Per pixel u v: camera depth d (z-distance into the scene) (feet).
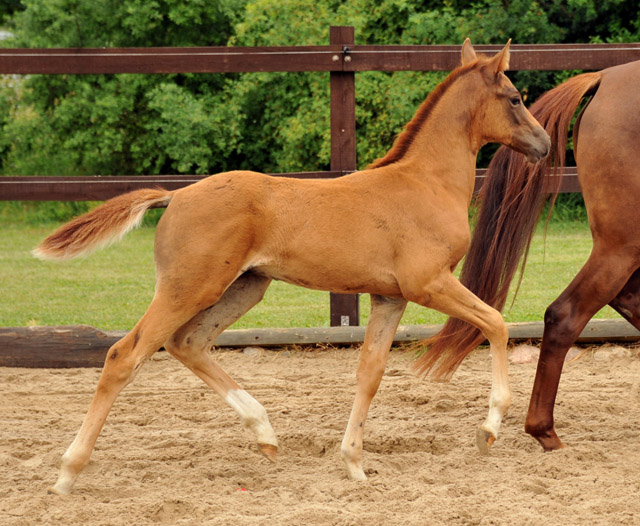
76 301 40.81
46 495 15.84
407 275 16.49
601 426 20.59
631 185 18.02
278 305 39.19
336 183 16.72
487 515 14.75
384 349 17.42
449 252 16.72
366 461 18.12
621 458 18.01
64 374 26.50
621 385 24.41
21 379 25.82
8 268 51.21
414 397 23.31
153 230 68.49
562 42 69.62
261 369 26.96
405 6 69.41
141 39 76.54
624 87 18.66
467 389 24.22
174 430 20.81
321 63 27.17
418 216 16.57
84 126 75.25
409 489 16.16
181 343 17.40
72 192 27.48
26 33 76.89
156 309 15.89
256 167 75.56
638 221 18.06
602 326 27.55
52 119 75.25
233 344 28.48
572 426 20.65
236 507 15.38
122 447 19.36
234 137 71.82
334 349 28.68
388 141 64.49
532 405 19.07
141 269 50.96
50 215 72.74
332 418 21.66
